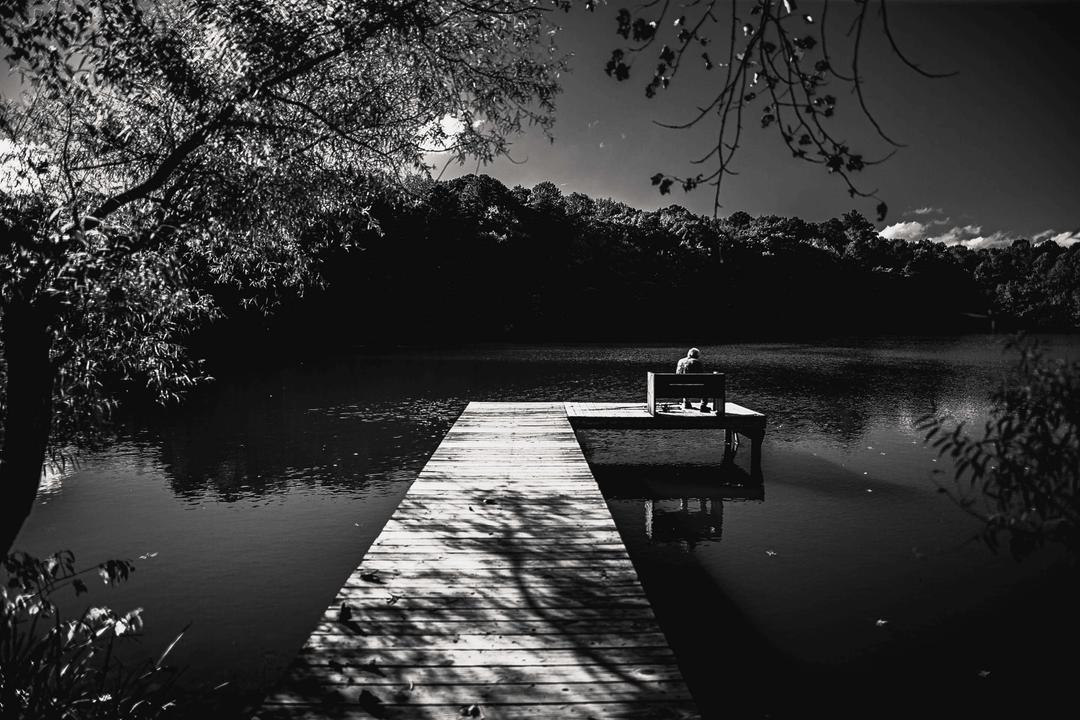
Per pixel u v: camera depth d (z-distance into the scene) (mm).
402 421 17828
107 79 5402
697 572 7852
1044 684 5465
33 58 4742
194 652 6004
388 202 7914
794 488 11664
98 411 5473
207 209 5355
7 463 3982
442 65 6953
